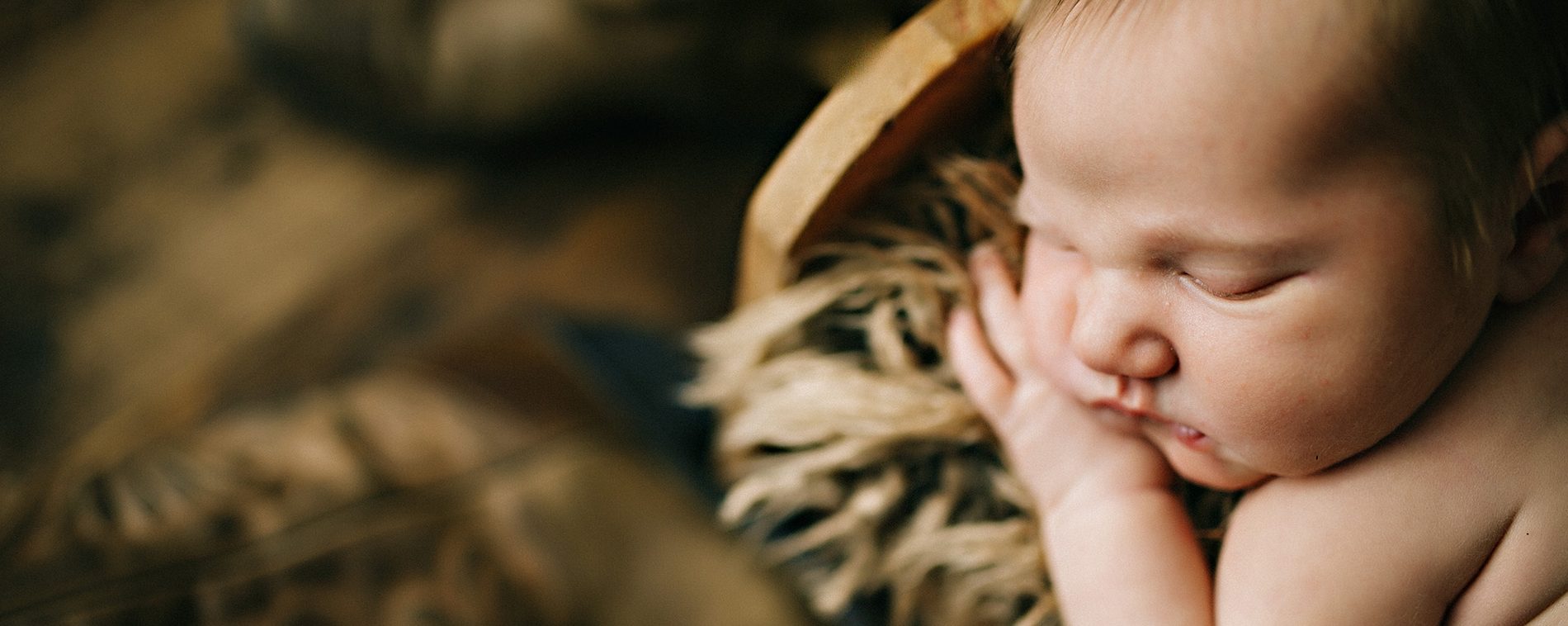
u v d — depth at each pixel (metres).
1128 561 0.44
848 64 0.44
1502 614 0.40
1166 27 0.37
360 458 0.59
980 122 0.44
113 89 1.07
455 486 0.59
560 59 0.90
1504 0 0.37
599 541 0.59
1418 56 0.37
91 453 0.84
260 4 0.99
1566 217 0.39
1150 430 0.43
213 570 0.56
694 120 0.91
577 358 0.62
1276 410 0.39
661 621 0.58
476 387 0.62
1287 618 0.41
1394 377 0.39
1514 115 0.37
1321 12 0.37
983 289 0.46
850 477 0.49
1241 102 0.37
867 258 0.46
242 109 1.04
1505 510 0.40
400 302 0.91
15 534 0.57
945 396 0.47
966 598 0.49
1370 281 0.38
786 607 0.58
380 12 0.93
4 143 1.04
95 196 1.00
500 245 0.92
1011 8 0.40
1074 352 0.41
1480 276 0.39
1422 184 0.37
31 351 0.91
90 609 0.55
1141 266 0.39
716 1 0.79
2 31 1.11
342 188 0.98
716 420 0.56
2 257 0.97
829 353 0.49
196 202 0.99
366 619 0.56
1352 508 0.41
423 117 0.96
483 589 0.58
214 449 0.60
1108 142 0.38
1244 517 0.42
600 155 0.96
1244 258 0.38
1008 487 0.47
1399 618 0.41
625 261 0.90
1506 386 0.40
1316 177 0.37
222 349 0.90
